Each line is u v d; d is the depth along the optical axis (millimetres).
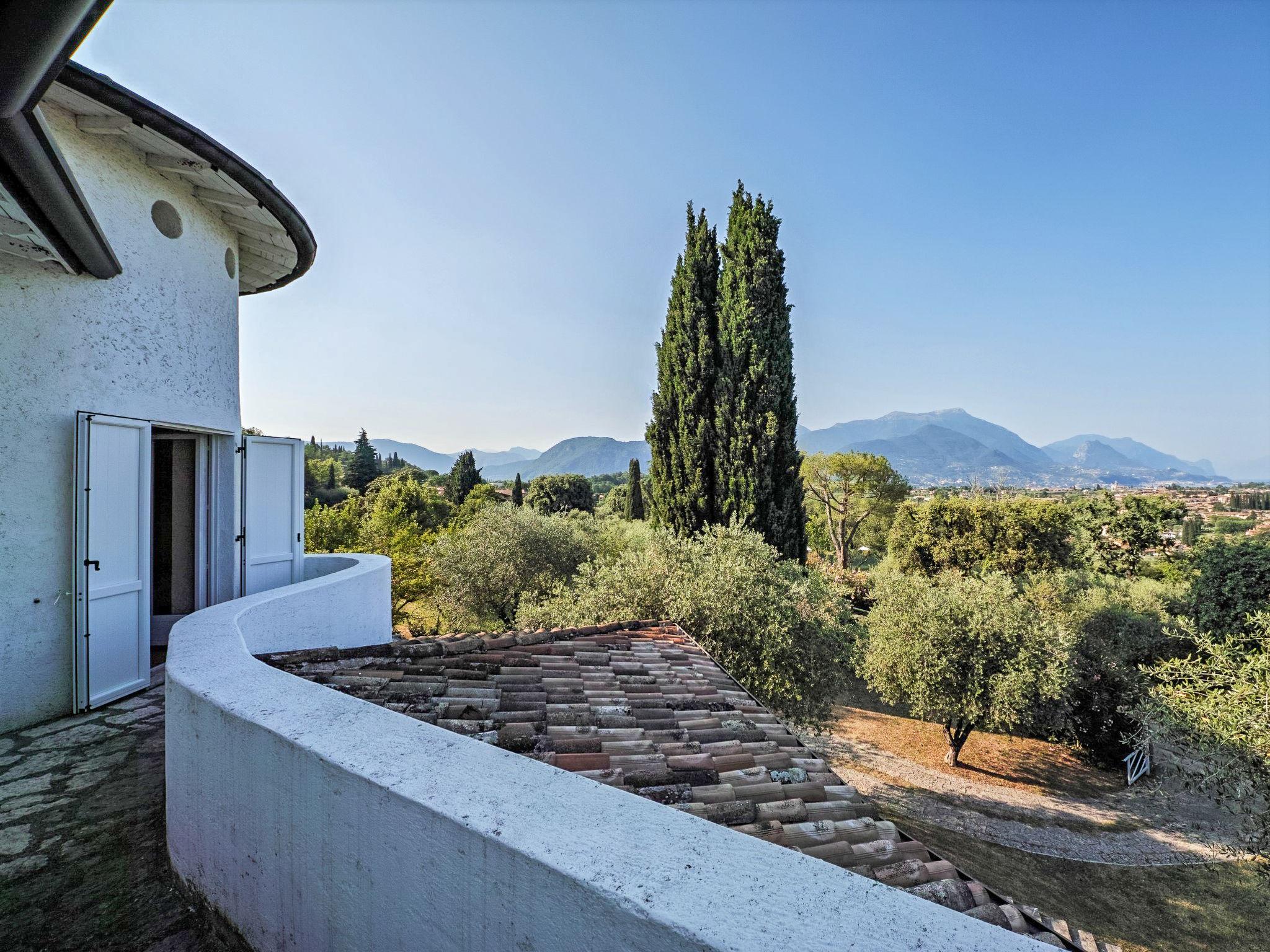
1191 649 15148
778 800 2248
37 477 4105
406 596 18969
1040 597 17203
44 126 2400
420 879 1335
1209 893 9188
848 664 13984
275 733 1758
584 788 1408
